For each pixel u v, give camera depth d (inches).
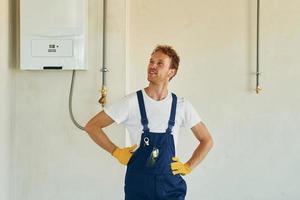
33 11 104.2
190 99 122.2
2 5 103.0
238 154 122.2
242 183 122.3
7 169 107.3
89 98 109.5
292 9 120.4
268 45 121.0
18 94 110.7
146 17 121.7
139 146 77.6
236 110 121.9
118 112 79.2
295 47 120.6
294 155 121.6
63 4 104.3
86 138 109.9
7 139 107.0
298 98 121.2
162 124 77.9
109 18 108.9
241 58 121.3
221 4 121.1
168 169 77.0
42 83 110.3
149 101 79.0
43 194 110.7
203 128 84.2
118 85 109.0
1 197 103.3
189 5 121.3
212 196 122.6
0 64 102.2
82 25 104.9
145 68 121.7
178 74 122.0
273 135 121.8
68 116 110.3
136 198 77.5
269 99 121.4
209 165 122.7
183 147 122.7
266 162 122.0
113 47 109.0
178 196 78.5
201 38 121.6
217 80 121.8
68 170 110.3
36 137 110.7
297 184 121.4
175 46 121.7
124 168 109.4
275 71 121.1
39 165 110.6
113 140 108.5
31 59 105.0
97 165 109.7
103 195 109.6
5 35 105.0
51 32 104.6
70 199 110.3
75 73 109.4
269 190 122.0
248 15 120.6
